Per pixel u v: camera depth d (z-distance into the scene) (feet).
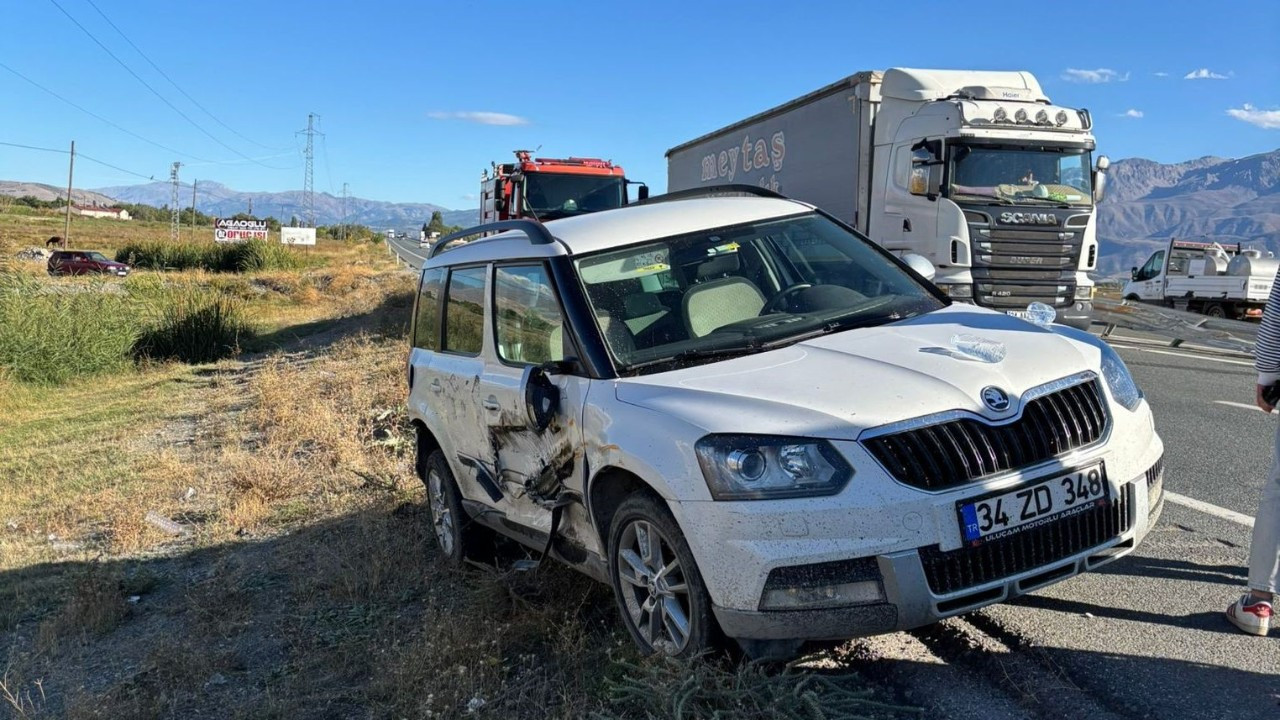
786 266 15.25
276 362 58.59
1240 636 12.08
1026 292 39.55
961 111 38.68
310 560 19.47
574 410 12.87
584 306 13.50
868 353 12.00
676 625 11.45
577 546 13.57
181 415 43.96
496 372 15.25
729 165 61.67
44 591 19.80
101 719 13.05
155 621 17.43
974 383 10.94
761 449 10.34
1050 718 10.29
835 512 10.00
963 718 10.39
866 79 43.80
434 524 18.85
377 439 30.89
